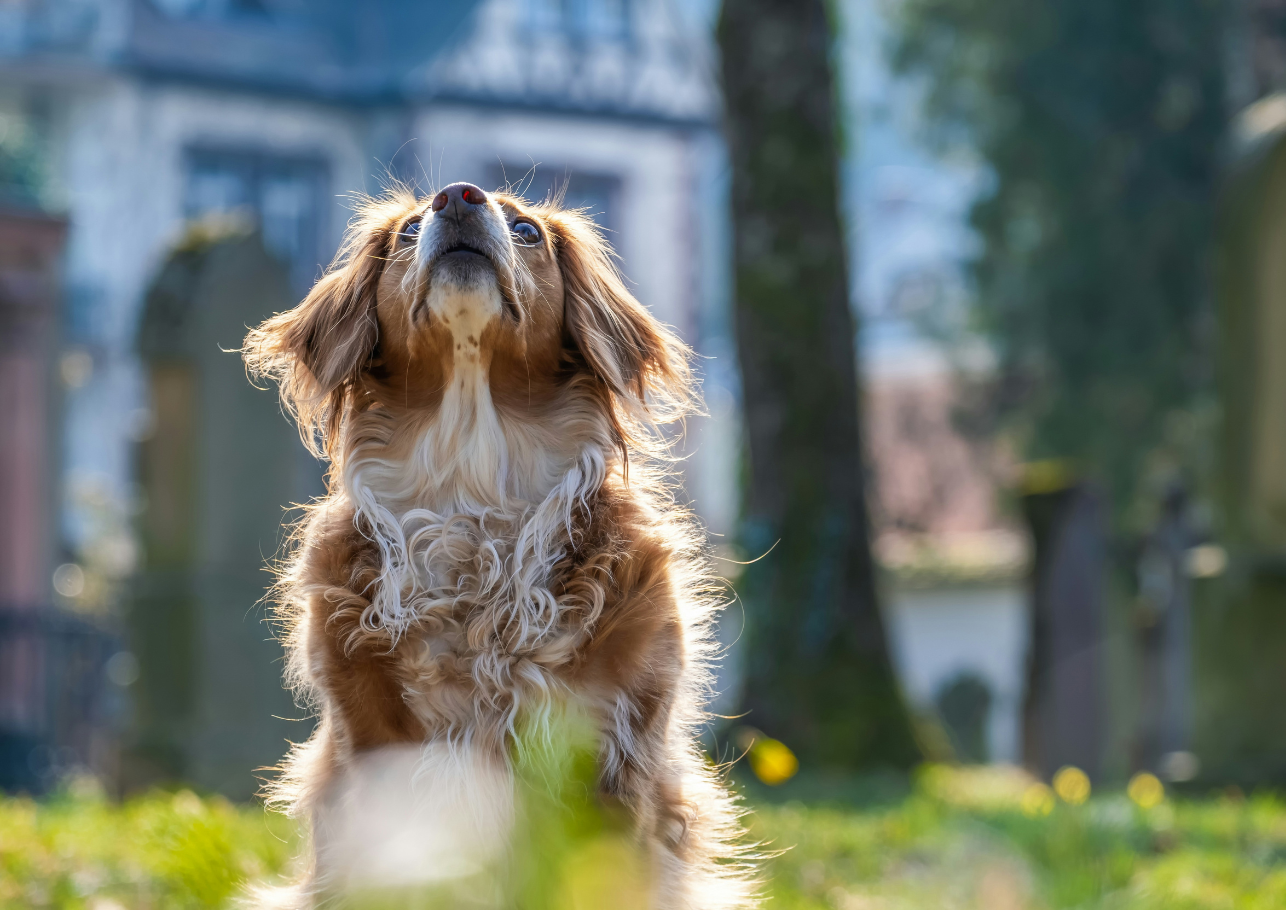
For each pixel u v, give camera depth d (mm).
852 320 12914
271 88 35375
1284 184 11922
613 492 4621
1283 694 11773
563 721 3977
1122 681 14875
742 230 12875
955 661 29703
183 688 11695
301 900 4082
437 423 4582
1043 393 27391
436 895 3578
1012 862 4559
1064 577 12852
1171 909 5727
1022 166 26891
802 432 12555
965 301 30344
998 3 26969
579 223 5008
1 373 14859
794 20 12875
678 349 5035
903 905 5484
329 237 35938
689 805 4316
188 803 6176
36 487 14977
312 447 4945
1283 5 26656
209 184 35156
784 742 11969
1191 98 26453
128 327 33875
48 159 34562
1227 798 11305
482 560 4418
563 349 4812
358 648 4207
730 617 15633
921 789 10492
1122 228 25953
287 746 11953
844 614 12359
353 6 37562
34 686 14297
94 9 34656
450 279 4445
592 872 2711
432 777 4004
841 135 13164
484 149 36688
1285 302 11883
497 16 36875
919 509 36188
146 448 12148
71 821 8203
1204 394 26188
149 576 11992
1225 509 12273
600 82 38094
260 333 5020
